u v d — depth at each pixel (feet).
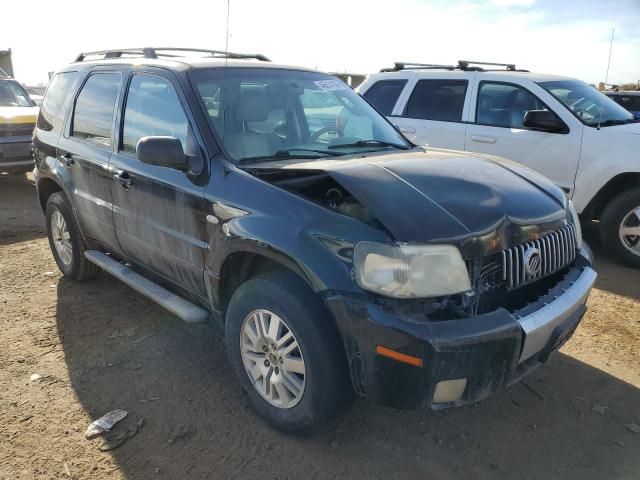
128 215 12.37
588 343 13.04
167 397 10.65
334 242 8.14
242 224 9.19
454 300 8.14
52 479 8.52
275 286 8.86
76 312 14.40
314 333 8.39
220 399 10.60
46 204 16.62
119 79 13.19
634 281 17.28
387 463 8.96
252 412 10.17
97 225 13.92
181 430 9.68
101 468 8.75
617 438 9.66
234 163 10.16
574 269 10.14
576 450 9.35
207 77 11.37
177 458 9.00
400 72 24.29
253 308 9.37
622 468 8.93
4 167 29.99
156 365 11.82
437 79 22.85
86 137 14.16
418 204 8.39
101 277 16.78
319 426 8.93
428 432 9.77
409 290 7.73
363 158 10.55
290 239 8.50
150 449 9.20
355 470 8.79
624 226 18.43
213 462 8.91
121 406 10.36
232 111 11.06
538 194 9.96
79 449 9.18
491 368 7.86
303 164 9.90
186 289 11.54
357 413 10.24
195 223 10.36
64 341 12.86
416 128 22.80
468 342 7.55
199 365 11.82
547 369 11.87
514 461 9.07
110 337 13.06
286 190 9.09
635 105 34.88
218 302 10.35
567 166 19.17
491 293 8.57
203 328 13.52
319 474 8.68
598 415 10.30
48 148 15.70
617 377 11.60
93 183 13.57
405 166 9.86
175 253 11.15
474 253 8.08
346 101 13.34
